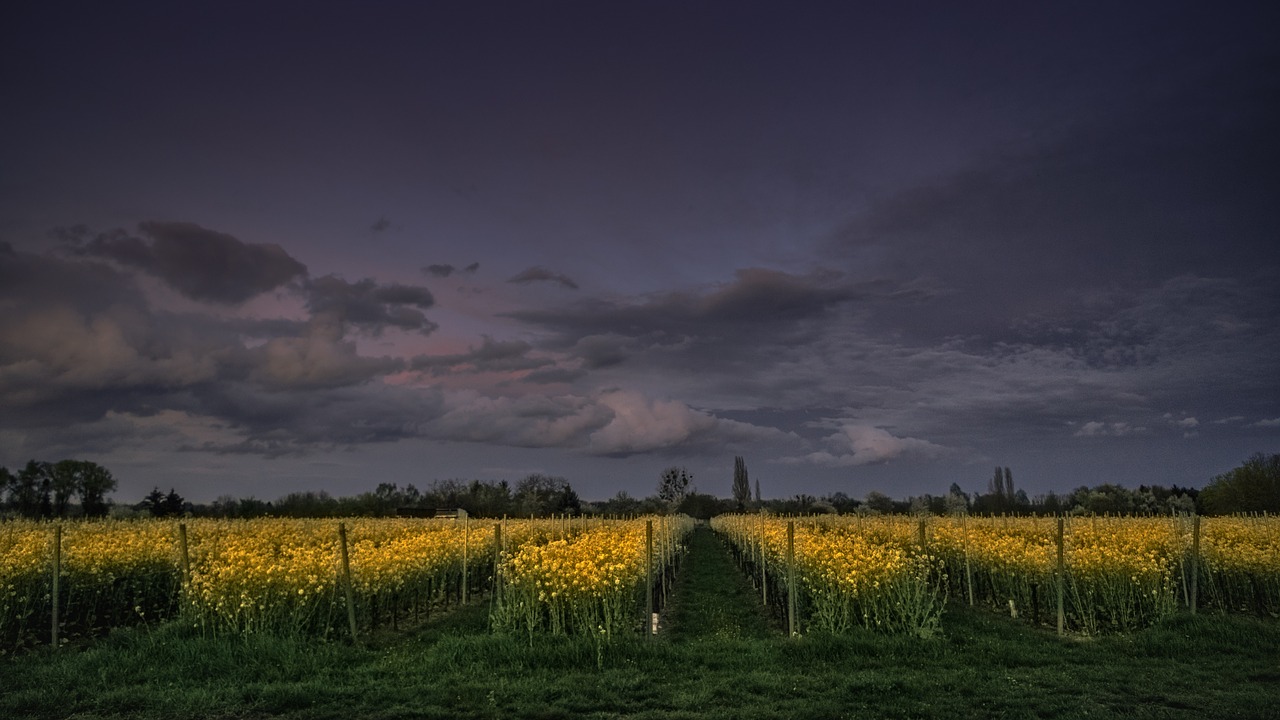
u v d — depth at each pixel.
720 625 17.19
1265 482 49.12
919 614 14.62
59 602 15.63
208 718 9.04
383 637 14.93
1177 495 68.69
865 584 14.15
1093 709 9.19
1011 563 17.39
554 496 77.56
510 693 9.99
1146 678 10.75
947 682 10.44
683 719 8.91
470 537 22.30
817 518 39.25
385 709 9.34
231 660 11.50
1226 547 17.14
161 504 54.56
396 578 15.71
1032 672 11.21
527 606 13.70
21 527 23.20
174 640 12.39
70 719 8.97
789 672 11.30
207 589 13.14
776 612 18.33
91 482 46.72
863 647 12.43
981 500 73.69
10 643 13.87
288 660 11.53
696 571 30.23
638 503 89.75
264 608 13.28
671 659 11.91
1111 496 65.62
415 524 31.91
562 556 14.26
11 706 9.34
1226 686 10.34
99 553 15.92
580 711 9.37
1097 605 15.31
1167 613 14.60
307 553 14.85
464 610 18.58
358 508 59.06
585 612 13.20
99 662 11.47
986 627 15.22
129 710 9.35
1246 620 13.81
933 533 23.03
